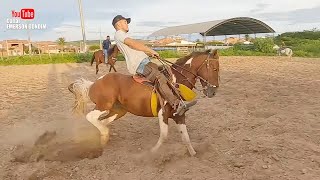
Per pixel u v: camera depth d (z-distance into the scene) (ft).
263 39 150.30
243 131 24.77
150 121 28.68
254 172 17.48
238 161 18.88
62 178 17.84
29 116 31.94
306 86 44.32
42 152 21.62
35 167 19.24
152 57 20.13
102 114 20.94
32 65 110.42
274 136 22.75
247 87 45.44
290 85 45.75
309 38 193.77
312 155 19.19
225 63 91.35
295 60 100.07
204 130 25.73
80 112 21.76
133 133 25.36
